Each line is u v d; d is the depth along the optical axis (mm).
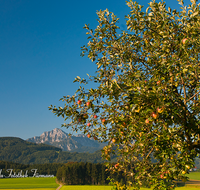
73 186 97750
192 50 5855
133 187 5602
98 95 5570
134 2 5773
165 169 5062
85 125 6844
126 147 5559
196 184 65375
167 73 5859
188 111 5688
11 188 87500
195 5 4992
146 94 4055
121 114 5285
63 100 5926
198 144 5500
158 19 5781
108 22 6715
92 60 7047
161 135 4668
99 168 115562
